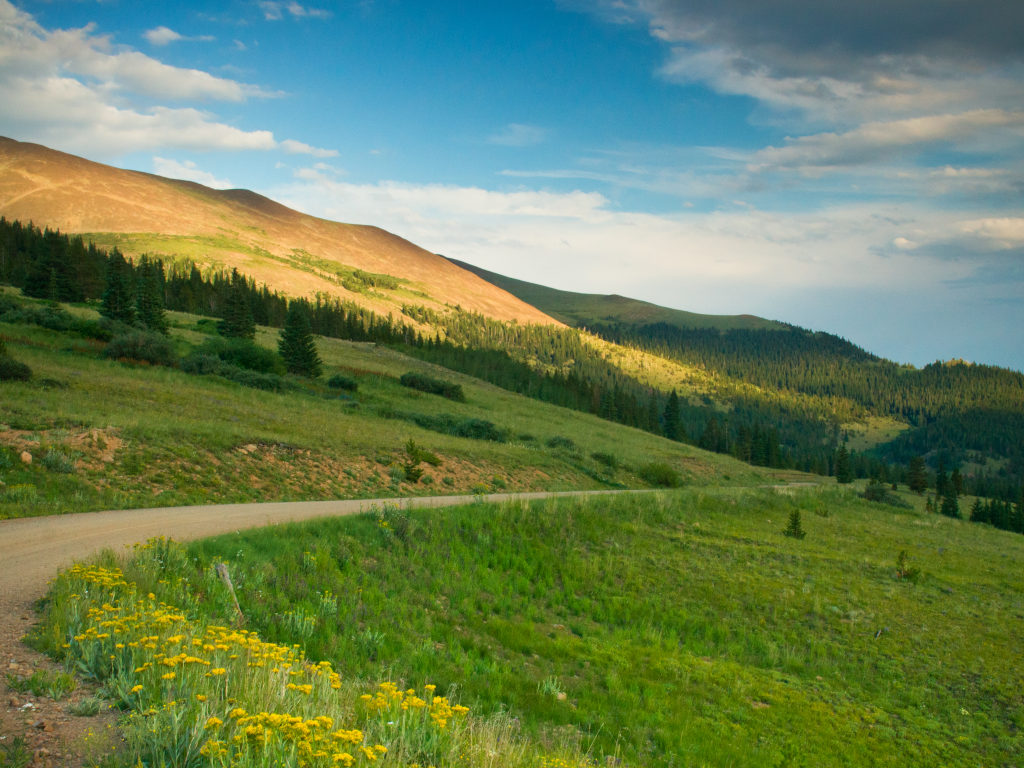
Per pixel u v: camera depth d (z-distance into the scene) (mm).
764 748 8555
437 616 11203
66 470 16219
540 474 35156
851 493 42562
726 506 27672
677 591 15578
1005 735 10078
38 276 71562
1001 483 179875
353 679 7285
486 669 9219
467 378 88312
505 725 6613
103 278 93750
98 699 4652
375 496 22531
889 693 11375
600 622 13328
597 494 24828
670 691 9953
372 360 80312
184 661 4625
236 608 8406
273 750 3672
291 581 10422
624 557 17516
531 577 15109
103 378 29719
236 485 19578
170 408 26812
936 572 20438
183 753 3766
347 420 36344
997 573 21625
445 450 32969
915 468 102750
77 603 6551
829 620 14672
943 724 10305
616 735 8031
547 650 10766
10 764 3588
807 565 19125
